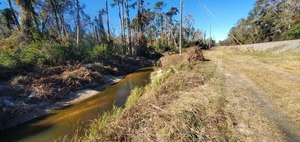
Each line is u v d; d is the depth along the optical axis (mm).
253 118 4570
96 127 5090
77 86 11906
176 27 51875
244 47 31422
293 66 11039
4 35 23047
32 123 7434
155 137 4066
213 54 26766
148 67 25078
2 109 7730
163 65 18156
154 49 39375
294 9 39719
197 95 6320
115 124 4871
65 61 15602
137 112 5316
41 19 21453
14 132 6750
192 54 17141
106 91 12094
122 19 30703
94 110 8445
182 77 9102
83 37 34938
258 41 49625
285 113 4812
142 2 33688
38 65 13320
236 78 9141
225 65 13961
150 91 7891
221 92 6648
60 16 23328
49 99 9688
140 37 33594
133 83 14242
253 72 10406
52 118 7840
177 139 3863
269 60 14648
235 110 5043
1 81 10375
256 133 3951
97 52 21516
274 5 46469
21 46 16688
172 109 5125
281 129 4074
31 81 10625
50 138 6086
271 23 46938
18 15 21328
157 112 5059
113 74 18016
